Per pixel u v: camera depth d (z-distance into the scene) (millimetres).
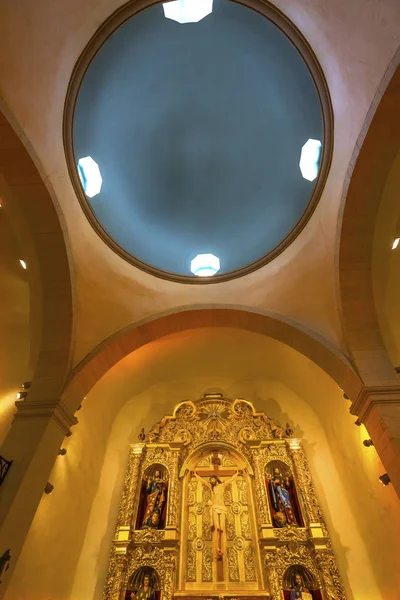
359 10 4777
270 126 8055
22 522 5250
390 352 7004
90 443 8586
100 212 7945
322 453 9008
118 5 5789
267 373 10336
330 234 7145
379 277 7070
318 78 6078
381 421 6090
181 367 10375
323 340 7398
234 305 8367
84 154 7461
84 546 7570
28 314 8258
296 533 7609
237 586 7066
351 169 5984
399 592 6422
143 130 8211
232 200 9070
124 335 7836
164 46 7039
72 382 6844
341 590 6758
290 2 5531
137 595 6914
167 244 9156
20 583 5660
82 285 7504
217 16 6613
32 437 6066
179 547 7590
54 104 5922
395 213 6410
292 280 8039
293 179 8109
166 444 9234
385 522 6801
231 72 7566
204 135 8477
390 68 4703
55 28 5301
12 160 5738
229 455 9227
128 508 8078
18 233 6836
